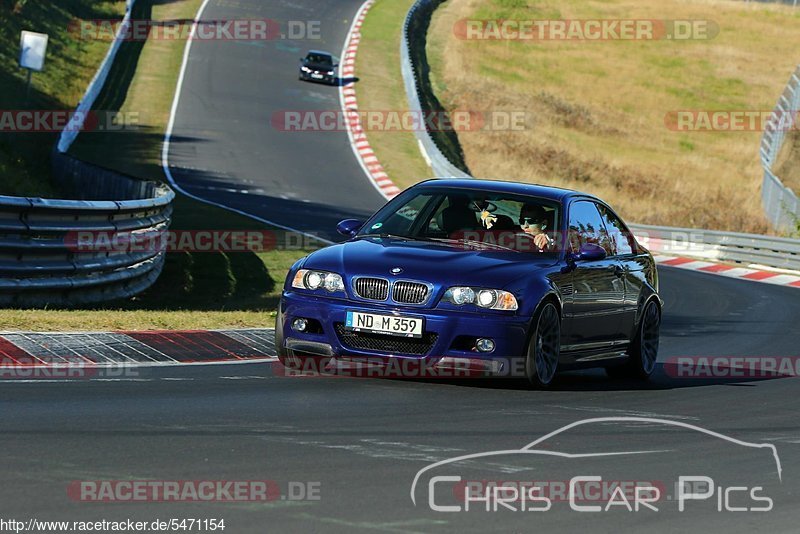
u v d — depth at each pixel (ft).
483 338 98.68
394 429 81.51
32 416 78.07
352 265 102.06
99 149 445.78
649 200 508.53
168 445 71.67
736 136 651.25
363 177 458.50
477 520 58.44
